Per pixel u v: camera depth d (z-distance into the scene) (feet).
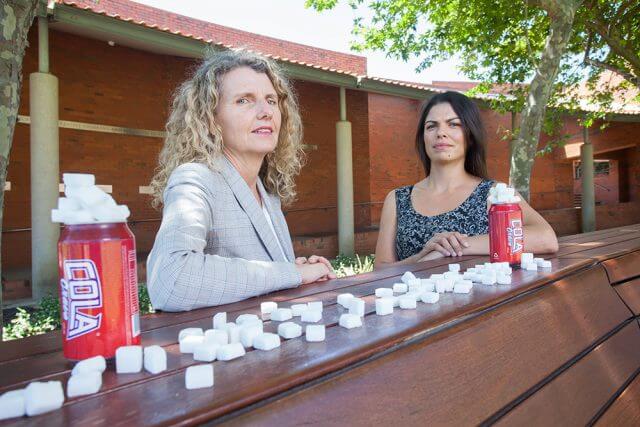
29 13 5.62
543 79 20.77
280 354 2.26
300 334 2.60
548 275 4.42
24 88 26.50
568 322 4.22
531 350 3.51
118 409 1.67
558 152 57.67
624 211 55.01
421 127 9.02
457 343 2.90
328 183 41.39
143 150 31.22
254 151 5.25
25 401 1.63
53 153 20.43
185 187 4.38
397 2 27.91
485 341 3.12
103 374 2.05
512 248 4.85
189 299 3.57
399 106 46.42
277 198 6.42
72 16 20.20
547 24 26.20
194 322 3.17
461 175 8.54
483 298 3.46
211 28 42.73
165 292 3.56
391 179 45.70
